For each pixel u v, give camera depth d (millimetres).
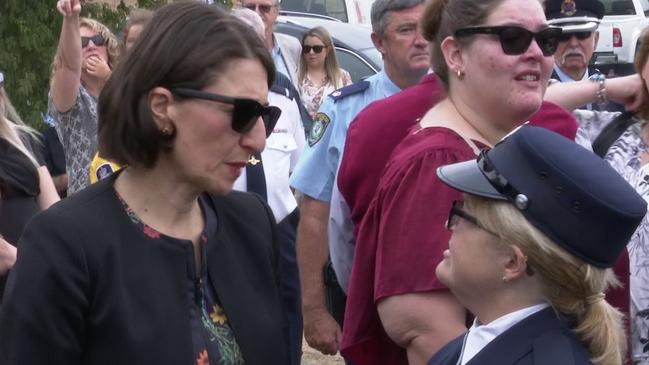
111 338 2182
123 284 2205
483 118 2781
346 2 12352
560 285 2072
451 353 2352
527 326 2102
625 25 15211
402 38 4367
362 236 2836
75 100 4934
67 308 2164
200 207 2412
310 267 4266
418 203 2598
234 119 2232
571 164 2053
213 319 2324
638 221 2074
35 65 8273
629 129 3520
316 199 4266
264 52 2297
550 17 5262
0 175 3688
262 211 2545
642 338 3248
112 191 2307
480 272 2148
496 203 2115
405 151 2738
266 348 2377
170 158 2287
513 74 2717
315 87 8883
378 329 2877
